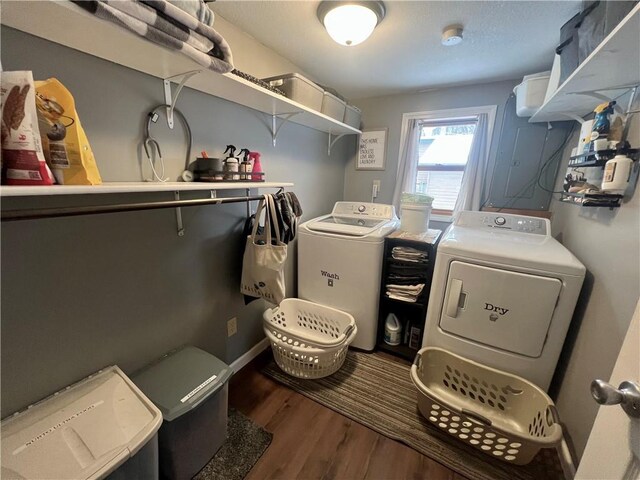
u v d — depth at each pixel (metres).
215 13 1.38
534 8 1.27
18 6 0.64
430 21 1.40
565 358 1.42
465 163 2.49
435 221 2.65
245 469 1.21
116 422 0.90
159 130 1.18
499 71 2.02
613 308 1.05
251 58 1.61
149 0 0.71
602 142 1.13
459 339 1.56
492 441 1.24
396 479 1.19
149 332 1.26
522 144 2.17
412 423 1.45
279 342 1.70
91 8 0.62
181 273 1.38
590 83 1.13
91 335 1.05
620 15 0.92
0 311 0.83
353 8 1.24
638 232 0.94
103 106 0.98
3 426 0.85
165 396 1.08
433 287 1.61
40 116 0.71
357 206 2.38
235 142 1.57
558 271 1.28
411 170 2.61
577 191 1.32
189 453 1.13
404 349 2.05
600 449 0.61
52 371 0.96
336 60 1.89
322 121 2.00
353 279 1.96
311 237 2.04
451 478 1.20
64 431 0.86
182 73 1.09
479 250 1.44
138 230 1.16
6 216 0.64
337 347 1.67
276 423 1.44
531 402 1.37
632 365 0.54
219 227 1.55
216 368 1.25
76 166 0.74
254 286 1.58
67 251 0.95
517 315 1.39
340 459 1.27
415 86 2.38
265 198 1.48
